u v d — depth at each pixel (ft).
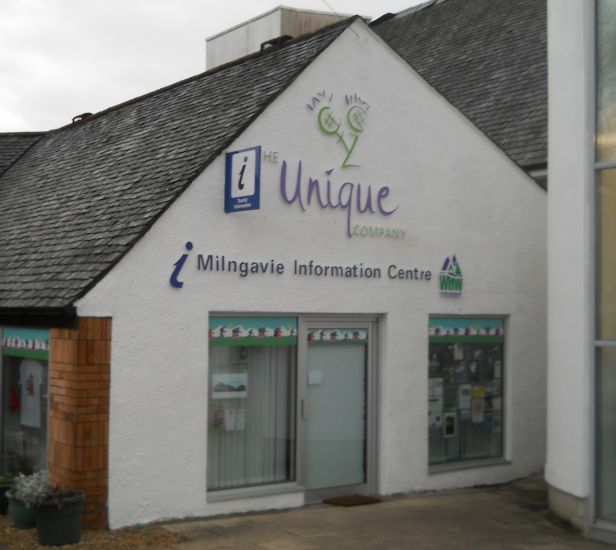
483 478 37.50
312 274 32.55
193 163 30.66
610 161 29.01
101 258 28.81
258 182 28.81
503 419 38.91
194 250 29.63
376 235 34.40
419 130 35.83
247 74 36.60
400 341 35.01
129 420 28.22
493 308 38.04
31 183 43.88
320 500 33.30
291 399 32.68
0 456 33.60
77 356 27.40
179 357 29.25
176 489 29.19
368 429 34.58
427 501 34.06
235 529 28.60
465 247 37.14
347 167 33.63
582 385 29.37
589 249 29.43
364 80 34.22
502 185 38.47
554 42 31.27
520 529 29.89
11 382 33.12
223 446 31.07
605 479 28.86
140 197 31.22
